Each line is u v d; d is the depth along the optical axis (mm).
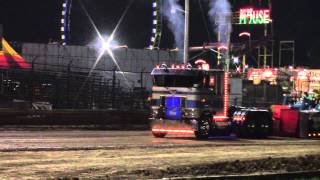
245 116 33031
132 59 65875
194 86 30141
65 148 22609
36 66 61219
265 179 16344
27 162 18250
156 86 30922
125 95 50344
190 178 15109
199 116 30203
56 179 14734
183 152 22812
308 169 18578
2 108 38656
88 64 63781
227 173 17031
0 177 15117
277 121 35469
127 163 18750
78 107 47750
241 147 26062
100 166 17812
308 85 63031
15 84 47312
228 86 31562
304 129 34781
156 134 31094
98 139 28172
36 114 39125
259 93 55219
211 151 23656
